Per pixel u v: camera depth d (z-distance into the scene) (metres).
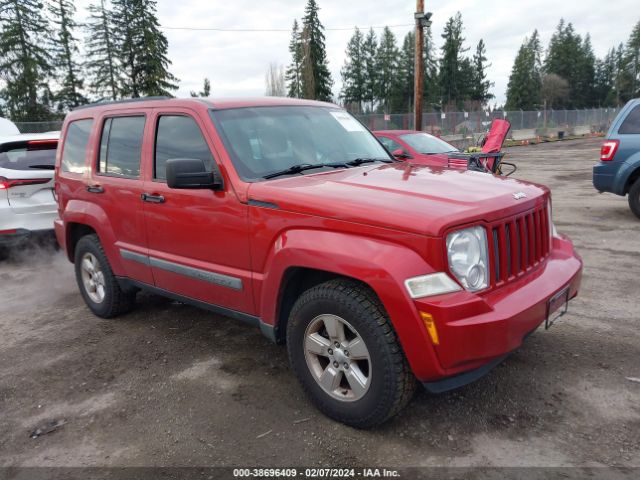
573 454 2.80
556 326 4.40
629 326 4.36
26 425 3.36
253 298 3.52
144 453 3.00
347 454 2.89
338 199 3.00
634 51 99.31
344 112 4.83
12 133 9.74
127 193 4.37
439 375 2.69
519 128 41.66
